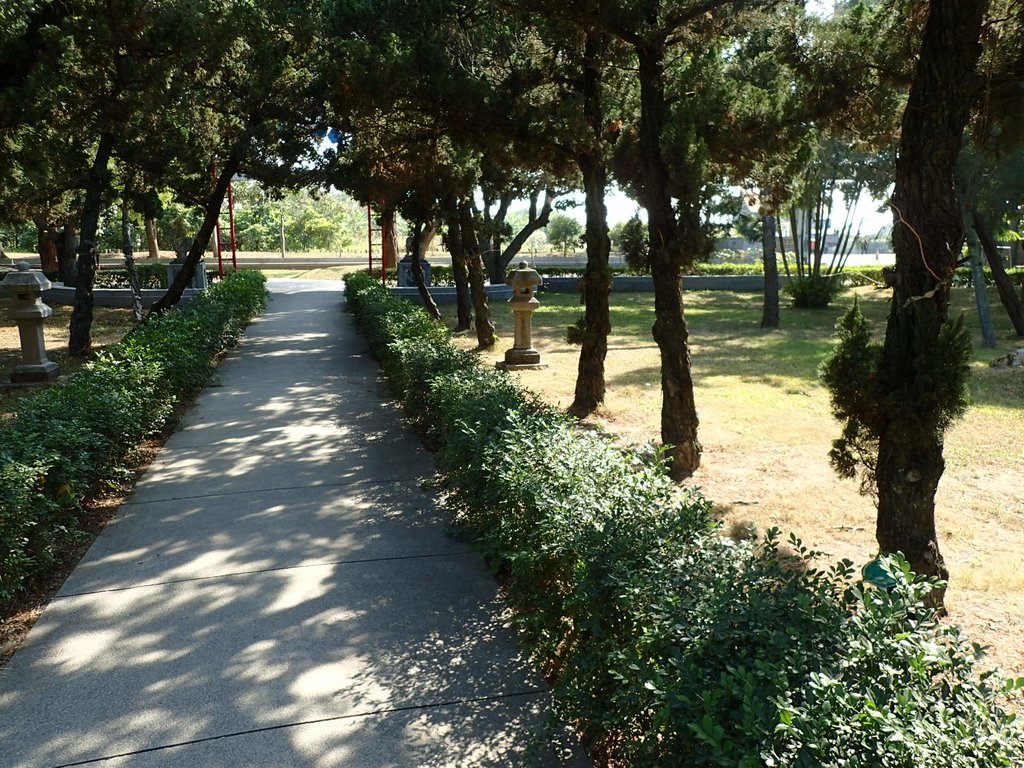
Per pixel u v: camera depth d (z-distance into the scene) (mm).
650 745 2438
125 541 5570
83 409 6215
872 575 2969
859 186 21172
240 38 12898
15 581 4410
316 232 59688
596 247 9250
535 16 8461
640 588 2914
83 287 14828
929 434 4250
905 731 1894
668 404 7277
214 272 31453
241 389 11445
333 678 3803
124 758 3213
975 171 13977
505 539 4523
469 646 4109
